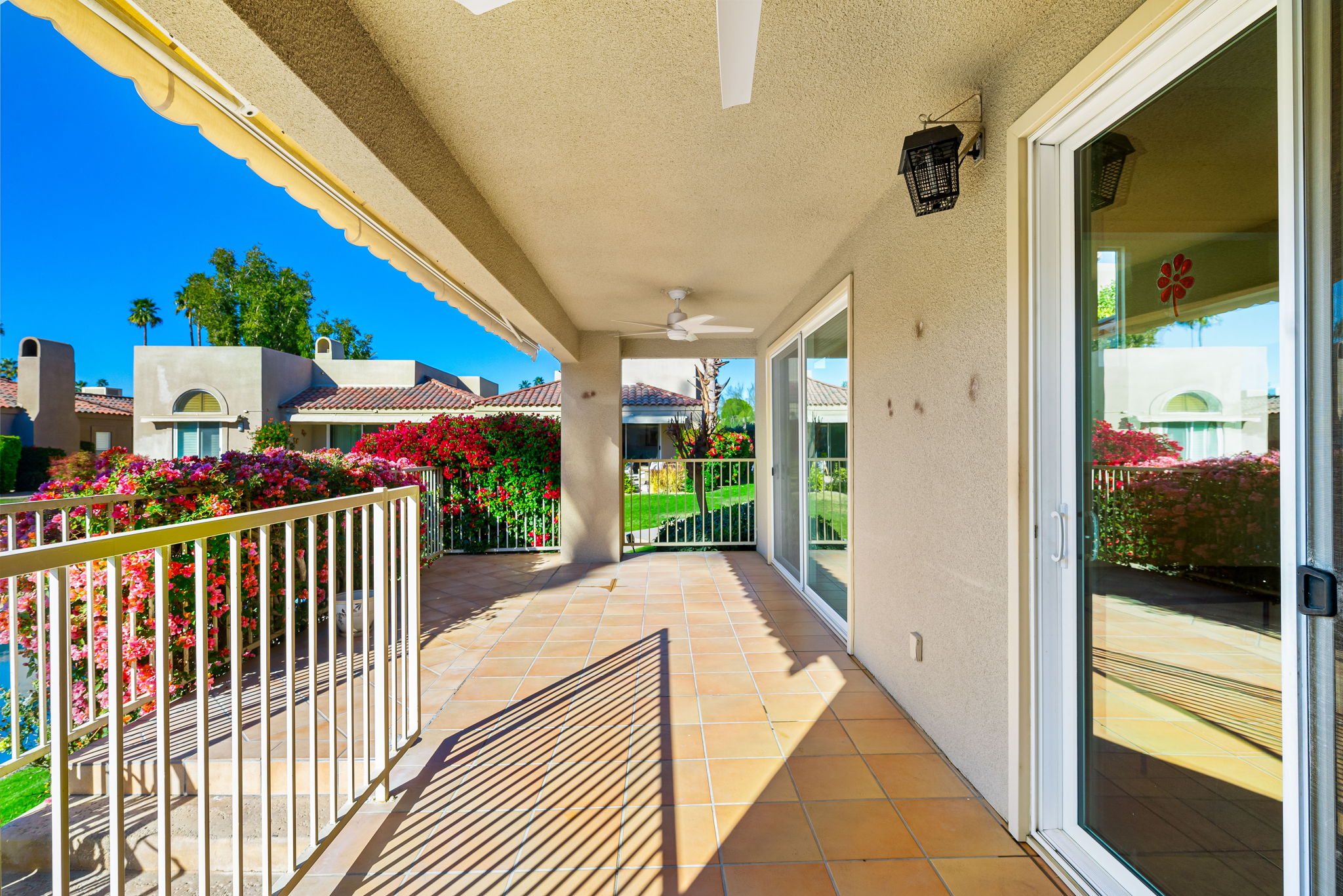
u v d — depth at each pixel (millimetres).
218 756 2404
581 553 6758
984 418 2086
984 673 2117
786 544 6008
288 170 2092
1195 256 1390
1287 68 1099
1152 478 1533
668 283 4703
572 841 1957
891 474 3020
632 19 1721
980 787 2164
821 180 2838
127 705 2783
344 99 1683
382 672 2213
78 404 20969
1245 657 1285
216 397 16391
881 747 2527
